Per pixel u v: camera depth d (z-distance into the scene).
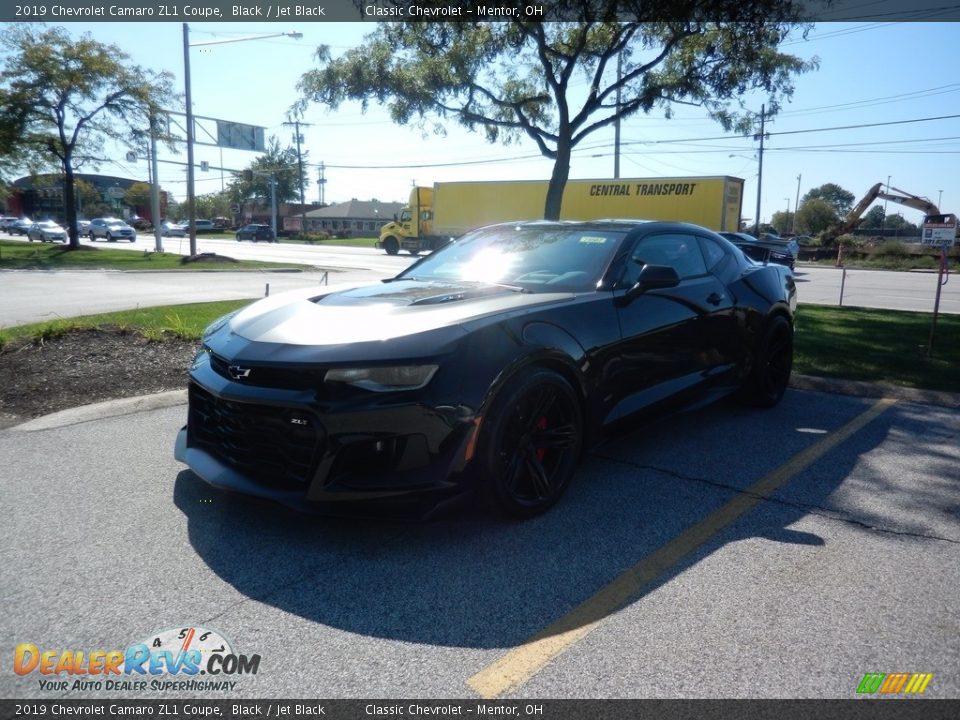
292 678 2.31
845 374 6.65
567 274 4.25
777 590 2.86
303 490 3.12
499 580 2.93
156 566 3.00
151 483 3.89
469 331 3.28
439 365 3.12
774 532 3.40
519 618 2.65
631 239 4.47
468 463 3.16
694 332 4.65
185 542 3.22
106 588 2.83
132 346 6.89
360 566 3.03
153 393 5.68
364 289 4.17
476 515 3.55
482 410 3.18
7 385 5.65
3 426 4.91
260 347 3.30
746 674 2.33
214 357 3.57
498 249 4.71
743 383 5.34
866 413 5.54
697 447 4.69
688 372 4.65
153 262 23.12
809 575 2.98
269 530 3.35
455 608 2.72
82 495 3.72
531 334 3.47
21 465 4.16
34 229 42.69
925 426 5.18
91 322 7.91
